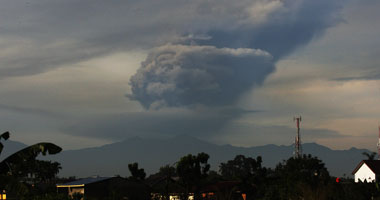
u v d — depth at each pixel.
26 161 22.12
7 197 31.27
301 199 32.78
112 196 52.72
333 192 32.22
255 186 60.78
